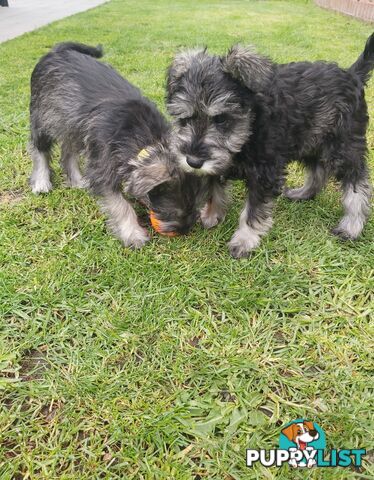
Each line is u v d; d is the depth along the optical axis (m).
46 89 0.52
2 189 0.57
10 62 1.08
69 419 0.31
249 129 0.41
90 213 0.52
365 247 0.46
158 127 0.44
